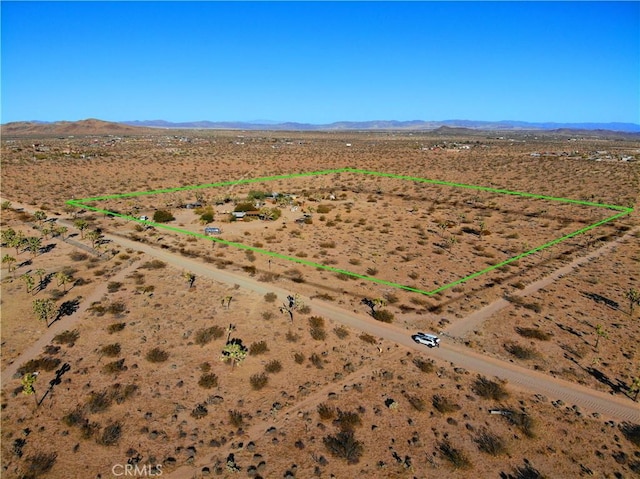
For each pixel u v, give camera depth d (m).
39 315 37.53
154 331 36.91
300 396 29.69
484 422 27.69
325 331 37.91
